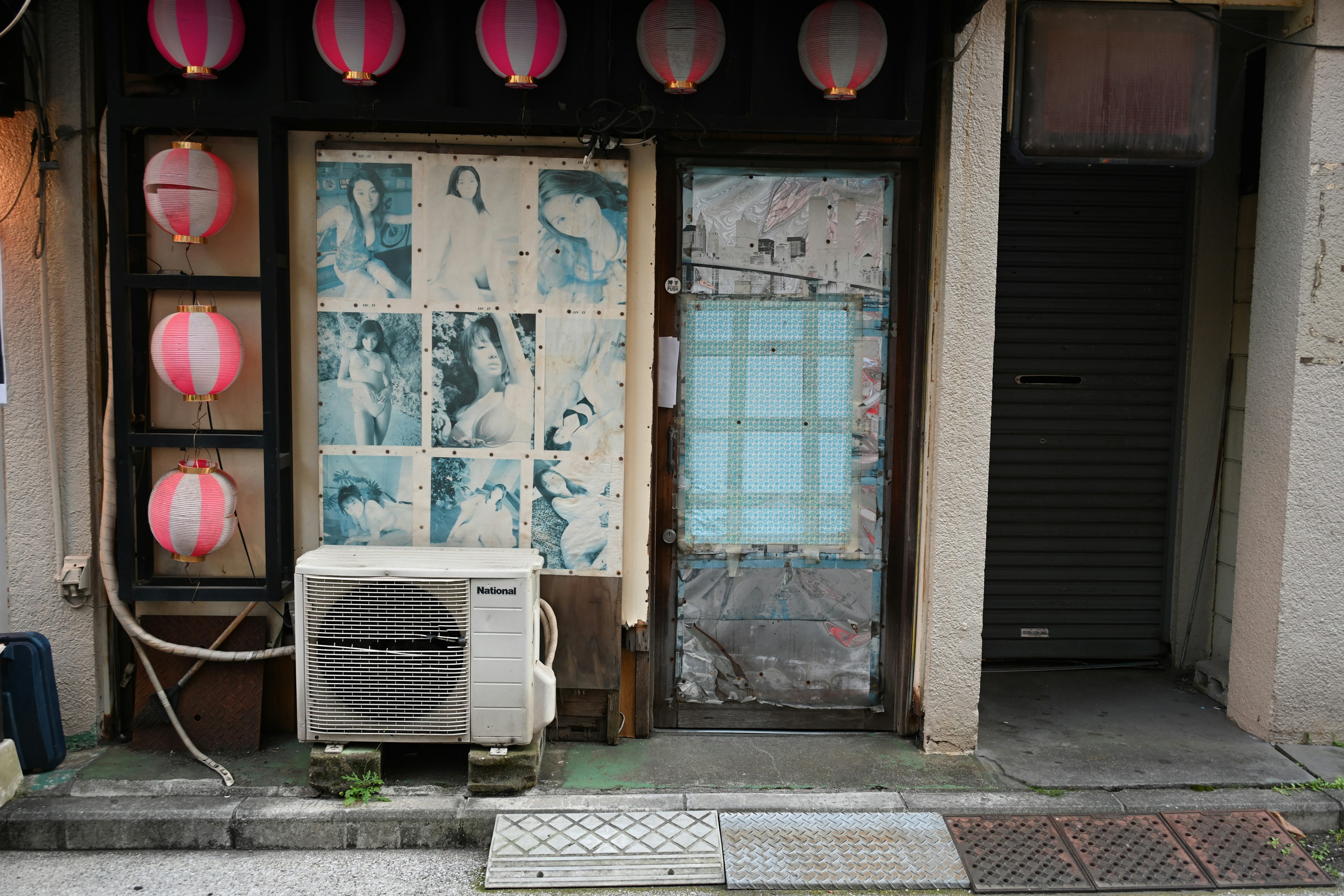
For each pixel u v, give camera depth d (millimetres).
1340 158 4016
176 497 3707
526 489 4121
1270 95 4254
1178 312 5250
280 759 3994
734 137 4055
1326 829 3734
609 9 3850
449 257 4020
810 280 4191
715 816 3643
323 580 3641
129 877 3350
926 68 3977
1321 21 3965
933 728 4152
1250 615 4414
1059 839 3561
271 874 3385
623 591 4203
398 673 3680
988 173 3941
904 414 4262
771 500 4289
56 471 3949
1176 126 4066
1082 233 5188
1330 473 4125
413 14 3893
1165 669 5371
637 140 4004
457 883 3361
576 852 3414
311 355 4059
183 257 4016
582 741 4219
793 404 4254
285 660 4215
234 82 3885
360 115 3779
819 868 3393
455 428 4090
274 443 3885
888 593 4328
